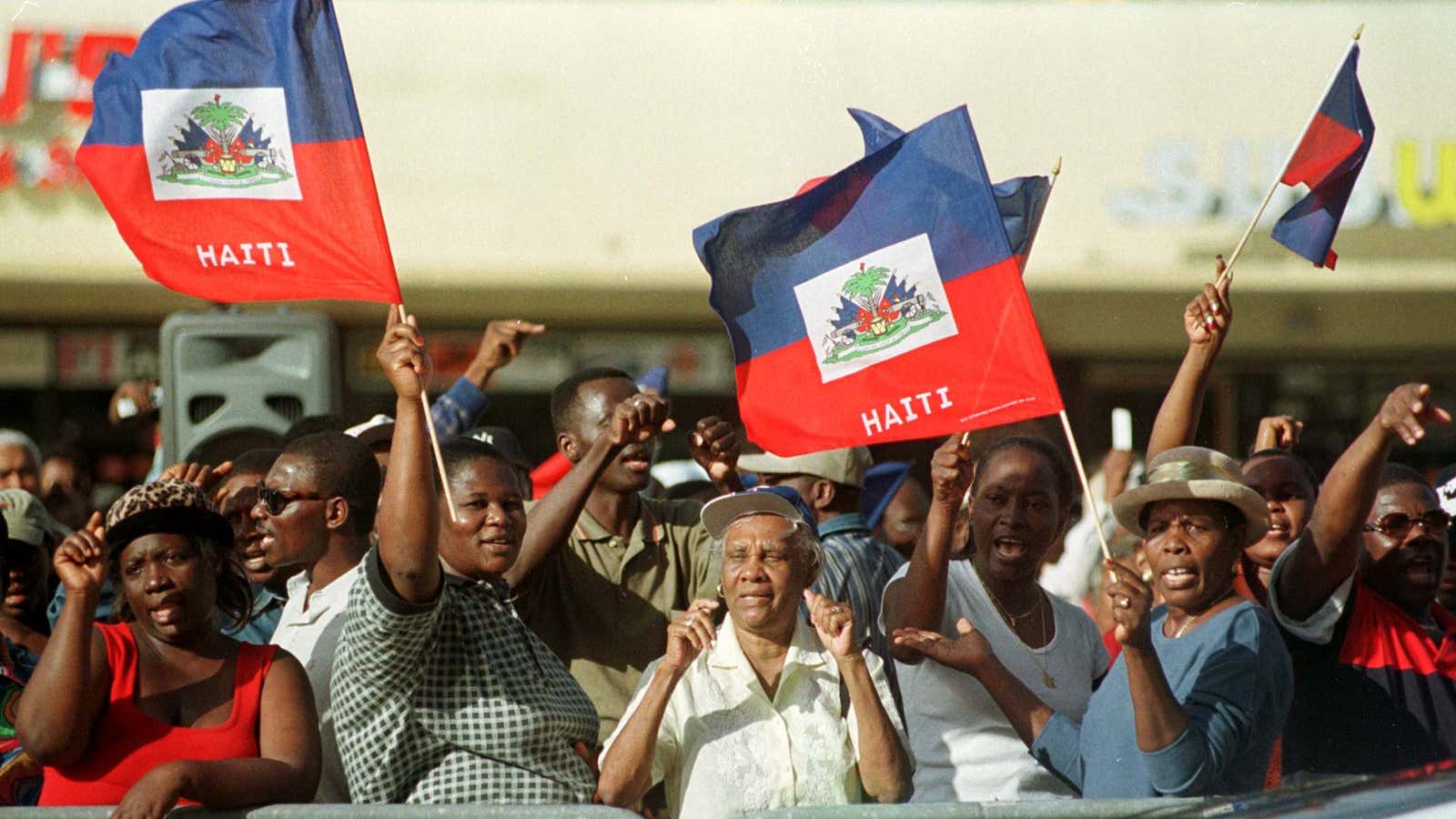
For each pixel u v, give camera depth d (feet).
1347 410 111.75
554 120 108.58
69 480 62.08
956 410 33.37
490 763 29.53
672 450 109.29
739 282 34.63
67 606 28.07
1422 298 110.73
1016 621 35.78
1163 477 32.42
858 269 34.06
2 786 35.78
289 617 35.53
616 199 108.58
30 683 28.09
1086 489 31.76
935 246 33.60
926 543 34.30
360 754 29.22
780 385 34.55
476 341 108.78
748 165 108.88
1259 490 40.16
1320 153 38.45
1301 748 36.63
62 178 103.60
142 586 29.14
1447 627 40.32
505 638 30.50
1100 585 51.39
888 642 35.22
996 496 35.47
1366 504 34.71
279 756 28.84
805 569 32.86
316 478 36.24
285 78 33.73
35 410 107.04
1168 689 29.43
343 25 108.27
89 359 107.76
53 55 103.30
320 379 55.47
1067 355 109.50
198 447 54.95
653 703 30.68
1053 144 108.68
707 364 109.81
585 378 41.65
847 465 44.78
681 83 109.09
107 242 104.53
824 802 31.50
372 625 28.43
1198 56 108.88
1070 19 109.09
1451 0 108.68
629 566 39.06
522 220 107.96
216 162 33.81
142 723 28.68
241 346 55.67
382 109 107.96
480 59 108.58
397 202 107.65
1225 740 29.81
